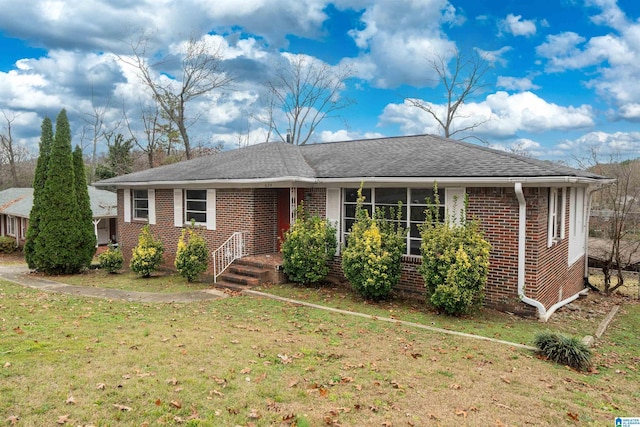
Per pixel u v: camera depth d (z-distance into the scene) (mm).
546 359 6762
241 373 5453
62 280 13844
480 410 4809
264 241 13578
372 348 6883
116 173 36594
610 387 5852
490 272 9883
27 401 4312
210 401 4609
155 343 6512
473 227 9102
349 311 9414
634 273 17062
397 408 4742
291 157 14547
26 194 29172
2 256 25297
